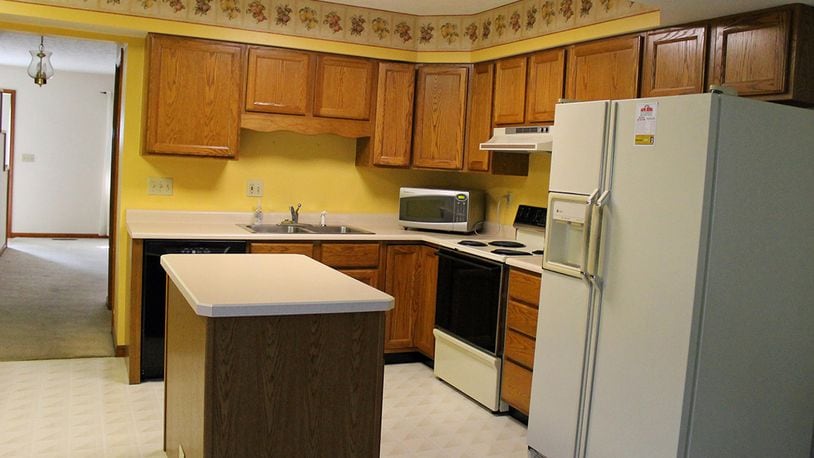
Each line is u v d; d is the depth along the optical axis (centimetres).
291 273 271
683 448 262
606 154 289
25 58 821
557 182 315
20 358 435
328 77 466
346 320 230
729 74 299
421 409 388
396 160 489
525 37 424
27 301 586
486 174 507
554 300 316
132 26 414
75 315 548
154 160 458
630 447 279
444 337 429
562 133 312
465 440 348
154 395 384
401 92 485
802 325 289
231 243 411
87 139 980
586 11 375
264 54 447
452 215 478
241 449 220
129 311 417
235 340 215
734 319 267
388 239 455
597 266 290
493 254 388
